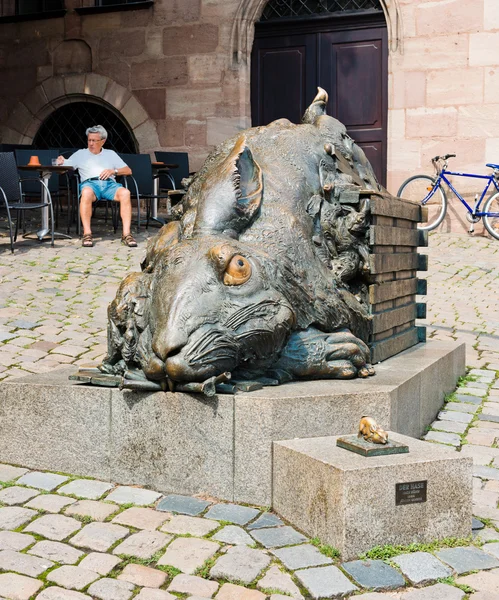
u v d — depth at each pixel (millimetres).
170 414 4172
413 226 6168
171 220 5285
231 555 3465
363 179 5656
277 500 3922
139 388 4191
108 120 16984
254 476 4020
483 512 4020
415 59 14289
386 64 15078
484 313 9195
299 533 3707
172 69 16078
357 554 3465
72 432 4434
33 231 12898
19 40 17125
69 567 3369
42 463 4531
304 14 15586
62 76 16891
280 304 4234
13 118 17125
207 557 3453
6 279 9648
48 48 16969
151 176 13195
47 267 10375
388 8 14391
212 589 3211
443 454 3715
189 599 3135
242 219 4562
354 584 3242
